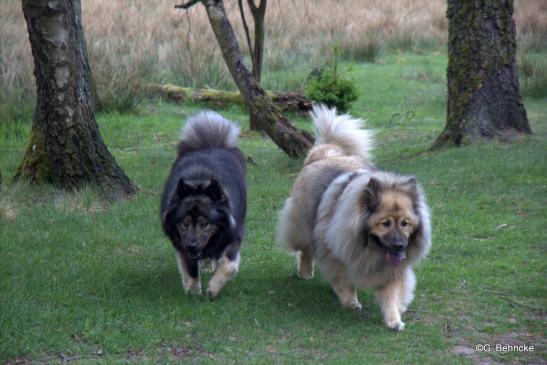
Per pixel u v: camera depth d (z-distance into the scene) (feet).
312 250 24.34
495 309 23.03
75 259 26.43
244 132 55.26
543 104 63.10
